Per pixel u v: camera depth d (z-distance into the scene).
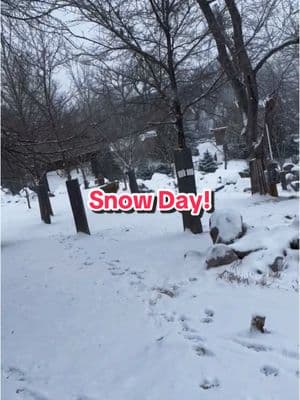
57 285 4.20
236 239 4.76
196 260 4.67
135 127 9.32
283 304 3.14
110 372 2.40
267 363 2.32
